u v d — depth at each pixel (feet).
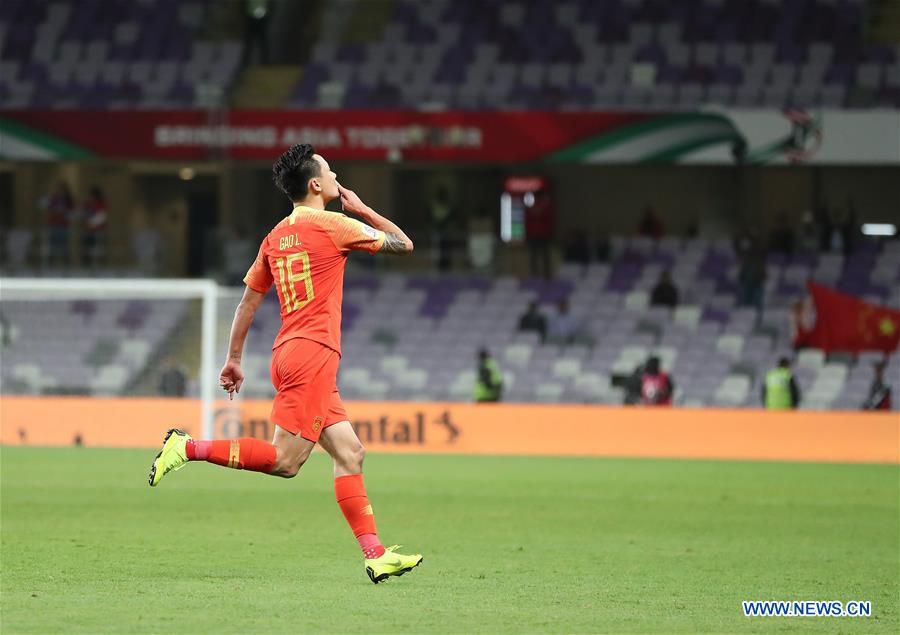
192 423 243.19
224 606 80.59
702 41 363.15
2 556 103.65
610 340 314.55
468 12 380.78
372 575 86.79
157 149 321.11
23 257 353.51
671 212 366.43
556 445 239.09
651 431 236.63
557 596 88.22
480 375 269.03
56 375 311.27
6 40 385.91
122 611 78.38
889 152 304.91
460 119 316.19
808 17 363.76
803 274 333.42
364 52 374.43
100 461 206.08
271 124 318.86
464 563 104.83
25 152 324.19
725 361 305.53
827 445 229.04
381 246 85.30
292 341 83.97
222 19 392.88
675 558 110.63
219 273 341.41
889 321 293.43
